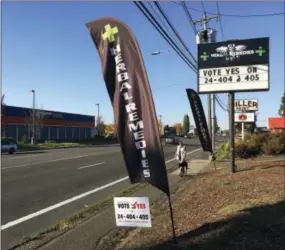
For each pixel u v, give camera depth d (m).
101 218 10.23
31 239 8.70
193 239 7.45
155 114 6.84
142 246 7.37
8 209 11.89
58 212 11.61
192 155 38.03
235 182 14.80
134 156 6.95
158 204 11.98
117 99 7.02
